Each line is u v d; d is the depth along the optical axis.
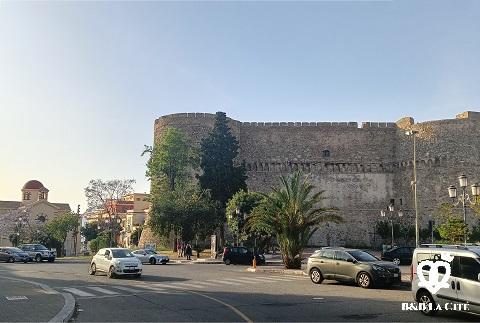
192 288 20.12
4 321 11.57
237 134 77.75
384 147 78.06
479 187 27.25
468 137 70.62
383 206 76.25
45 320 11.72
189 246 48.31
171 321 12.00
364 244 74.75
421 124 74.31
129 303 15.34
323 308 14.31
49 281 23.67
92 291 18.95
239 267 35.94
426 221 70.81
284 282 23.05
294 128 79.12
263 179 77.44
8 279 24.30
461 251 12.75
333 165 77.81
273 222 31.50
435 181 71.38
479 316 12.71
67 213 81.69
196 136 73.44
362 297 17.00
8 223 86.06
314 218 31.62
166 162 62.91
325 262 22.14
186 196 55.22
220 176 61.25
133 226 99.62
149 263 40.94
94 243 78.38
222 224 60.44
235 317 12.61
